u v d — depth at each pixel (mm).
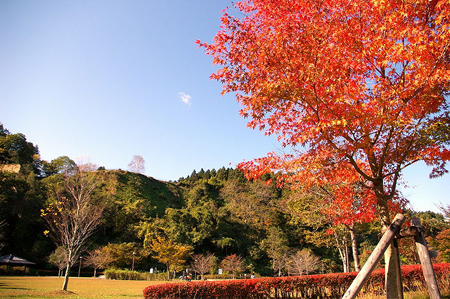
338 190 7234
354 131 5434
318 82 5223
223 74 5742
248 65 5746
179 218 60656
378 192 5648
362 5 5387
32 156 77812
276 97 5441
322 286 12141
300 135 5715
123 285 22266
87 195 17953
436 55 4621
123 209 61719
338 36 5250
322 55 5246
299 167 6137
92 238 49438
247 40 5582
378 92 5426
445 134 5238
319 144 5719
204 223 59969
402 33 4711
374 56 5242
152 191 83438
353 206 7770
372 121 4957
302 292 12023
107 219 54250
